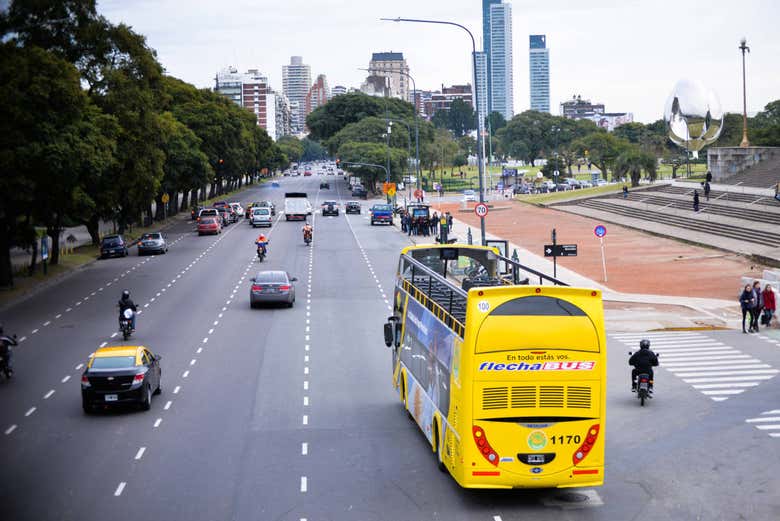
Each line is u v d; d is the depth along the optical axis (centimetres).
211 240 8012
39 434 2269
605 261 5884
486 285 2269
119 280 5481
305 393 2680
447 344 1869
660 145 17912
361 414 2436
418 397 2211
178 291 4972
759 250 5725
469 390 1669
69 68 4928
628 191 10381
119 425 2344
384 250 7031
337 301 4562
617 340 3484
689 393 2617
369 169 14975
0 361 2889
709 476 1888
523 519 1648
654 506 1716
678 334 3584
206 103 12219
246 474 1925
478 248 2448
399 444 2150
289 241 7788
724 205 7656
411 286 2381
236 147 13988
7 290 4944
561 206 10588
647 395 2491
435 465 1984
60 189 4956
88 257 6738
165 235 8638
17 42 5731
